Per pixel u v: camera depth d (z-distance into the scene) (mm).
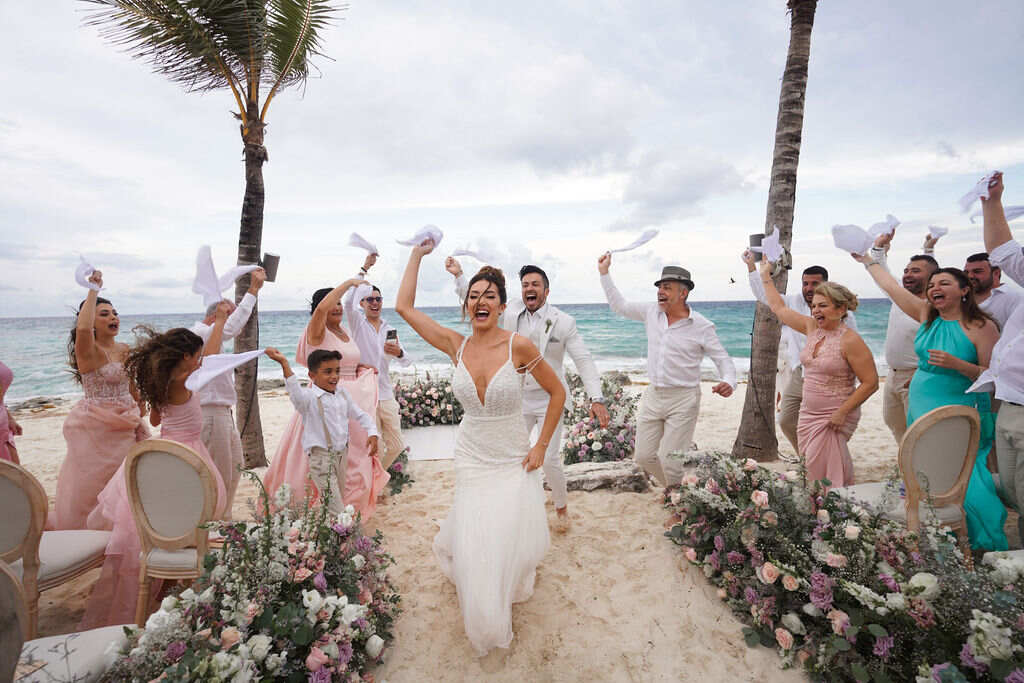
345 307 4898
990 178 2973
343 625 2334
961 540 2961
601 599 3137
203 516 2689
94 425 3602
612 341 34250
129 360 3229
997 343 3139
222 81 5723
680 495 3471
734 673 2545
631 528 3920
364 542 2877
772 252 4090
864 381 3453
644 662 2641
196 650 1951
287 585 2463
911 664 2273
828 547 2635
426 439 7121
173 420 3297
